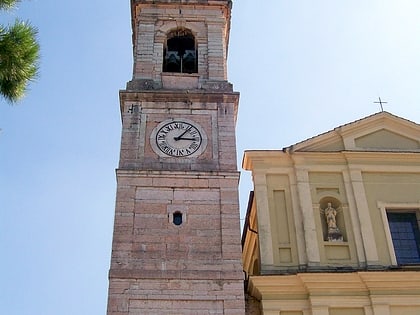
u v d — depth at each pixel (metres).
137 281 20.77
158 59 27.66
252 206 24.73
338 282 21.31
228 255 21.55
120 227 22.00
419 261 22.91
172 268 21.14
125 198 22.73
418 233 23.48
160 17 29.12
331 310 20.98
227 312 20.30
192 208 22.69
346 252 22.45
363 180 24.11
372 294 21.17
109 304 20.23
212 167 23.84
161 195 22.95
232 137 24.83
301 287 21.30
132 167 23.61
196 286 20.78
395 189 24.00
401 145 25.30
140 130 24.81
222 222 22.36
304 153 24.36
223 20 29.33
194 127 25.02
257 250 24.28
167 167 23.75
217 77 27.05
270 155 24.31
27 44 11.59
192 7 29.55
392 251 22.45
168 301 20.47
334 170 24.20
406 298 21.17
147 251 21.50
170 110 25.45
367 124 25.61
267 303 20.92
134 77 26.77
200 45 28.25
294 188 23.73
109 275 20.80
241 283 20.91
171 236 21.94
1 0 11.21
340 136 25.28
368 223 23.02
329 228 22.91
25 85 11.70
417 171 24.44
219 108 25.66
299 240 22.55
